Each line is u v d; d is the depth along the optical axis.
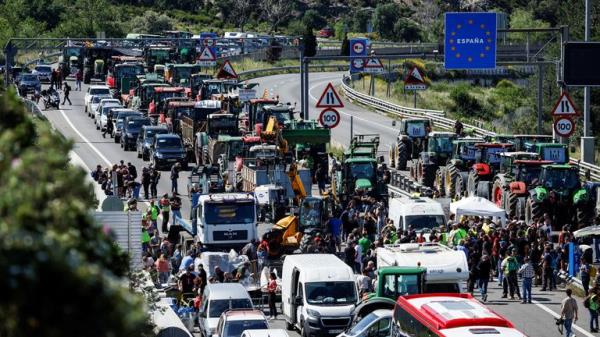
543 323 70.81
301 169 107.94
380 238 82.25
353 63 158.12
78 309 16.77
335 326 66.81
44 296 16.66
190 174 122.12
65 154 20.89
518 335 48.03
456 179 108.19
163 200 98.56
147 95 172.38
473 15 121.31
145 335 42.50
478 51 121.75
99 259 18.56
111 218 63.06
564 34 111.94
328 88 101.75
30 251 16.83
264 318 62.03
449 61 122.25
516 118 194.50
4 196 17.69
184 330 52.94
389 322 57.94
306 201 91.19
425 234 84.94
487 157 107.31
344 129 173.25
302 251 85.81
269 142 112.19
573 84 108.69
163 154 131.38
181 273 76.44
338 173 108.88
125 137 146.50
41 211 17.92
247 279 77.19
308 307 67.25
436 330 49.06
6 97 22.80
